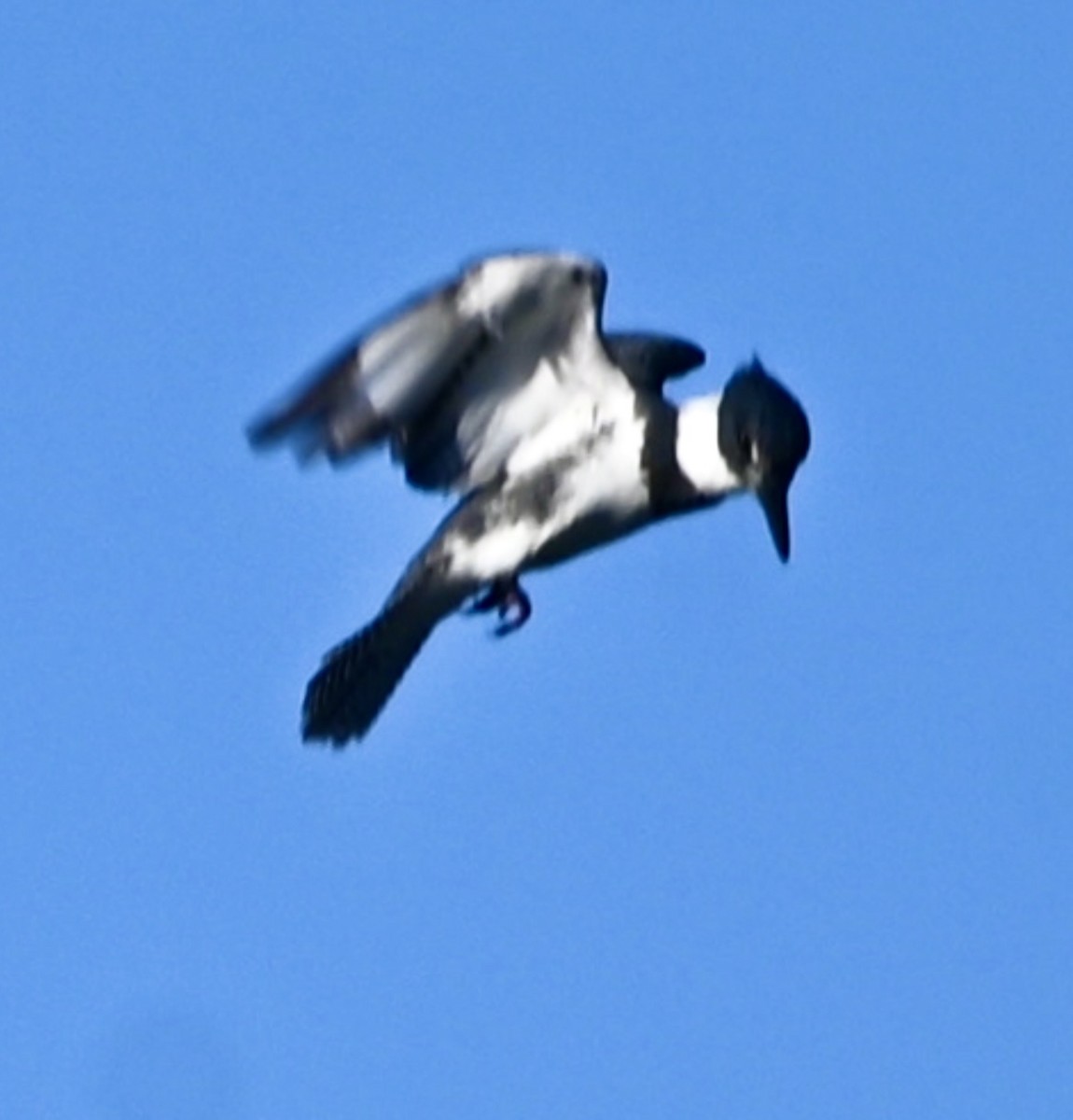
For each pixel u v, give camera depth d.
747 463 27.69
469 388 27.45
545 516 27.62
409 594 27.62
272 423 27.27
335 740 27.59
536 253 27.19
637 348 28.12
